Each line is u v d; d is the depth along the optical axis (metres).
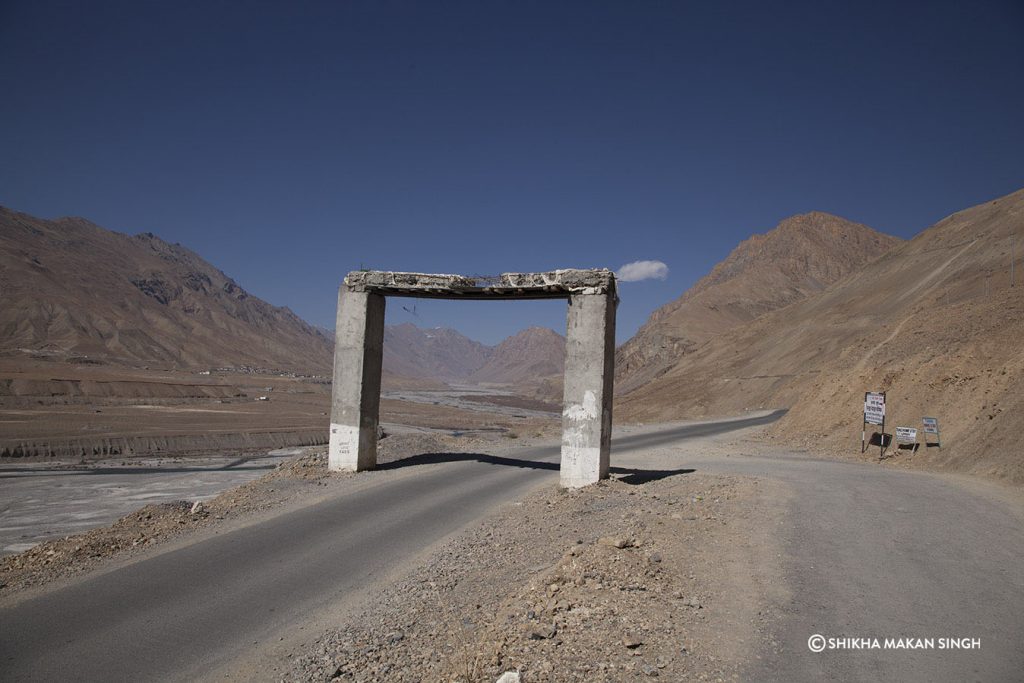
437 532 13.09
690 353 102.50
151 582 10.28
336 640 8.27
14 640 8.25
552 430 36.97
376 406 19.59
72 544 12.19
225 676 7.40
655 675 5.95
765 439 29.27
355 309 18.98
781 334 77.69
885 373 26.86
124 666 7.62
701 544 9.82
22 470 43.06
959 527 10.38
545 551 10.94
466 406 156.62
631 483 16.08
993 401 18.62
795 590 7.82
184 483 38.22
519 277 17.02
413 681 6.91
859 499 12.51
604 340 15.92
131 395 94.00
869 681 5.73
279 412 90.19
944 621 6.89
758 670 5.96
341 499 15.49
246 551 11.81
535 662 6.45
